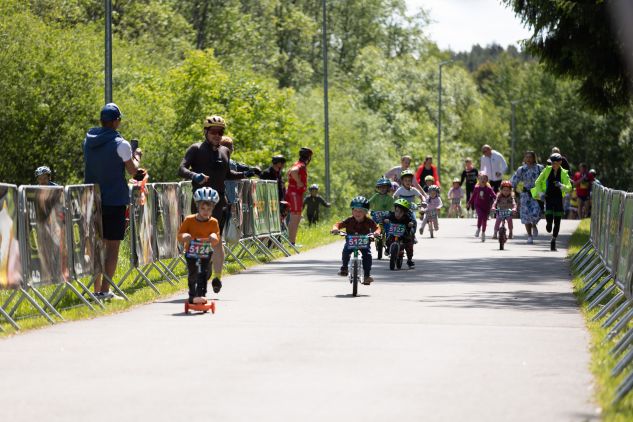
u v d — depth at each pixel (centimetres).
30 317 2898
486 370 2042
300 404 1708
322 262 5069
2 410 1672
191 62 12500
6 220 2670
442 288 3800
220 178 3891
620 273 2989
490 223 8812
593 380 1939
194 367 2069
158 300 3394
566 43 6744
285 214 5981
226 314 2981
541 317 2933
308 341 2428
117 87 11656
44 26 10100
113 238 3397
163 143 11750
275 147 13975
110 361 2145
